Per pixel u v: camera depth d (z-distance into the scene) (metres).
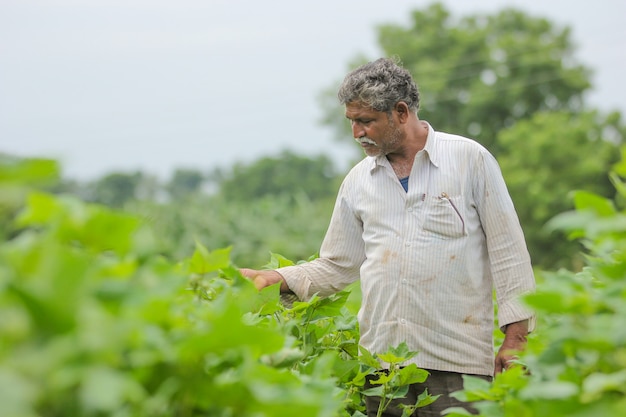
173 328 2.51
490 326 5.40
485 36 57.44
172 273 2.46
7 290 1.91
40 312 1.92
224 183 79.75
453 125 55.59
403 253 5.29
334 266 5.73
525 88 53.88
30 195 2.26
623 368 2.67
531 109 54.47
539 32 58.25
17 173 2.05
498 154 53.62
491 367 5.37
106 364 2.07
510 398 3.07
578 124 46.56
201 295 3.36
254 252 31.06
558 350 2.82
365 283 5.48
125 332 2.06
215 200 36.06
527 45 55.38
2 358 1.90
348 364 4.79
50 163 2.07
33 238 2.21
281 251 30.44
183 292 3.15
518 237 5.26
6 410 1.80
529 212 43.47
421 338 5.24
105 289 2.11
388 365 5.28
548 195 43.12
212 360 2.55
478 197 5.31
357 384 5.00
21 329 1.93
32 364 1.90
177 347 2.26
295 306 4.96
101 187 73.69
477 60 55.59
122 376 2.00
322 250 5.81
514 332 5.19
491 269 5.31
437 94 54.75
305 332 5.05
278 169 79.50
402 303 5.27
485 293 5.38
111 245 2.34
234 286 3.65
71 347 1.93
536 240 42.66
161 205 32.91
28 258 2.04
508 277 5.22
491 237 5.29
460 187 5.28
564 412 2.59
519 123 47.53
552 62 54.47
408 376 4.90
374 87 5.26
